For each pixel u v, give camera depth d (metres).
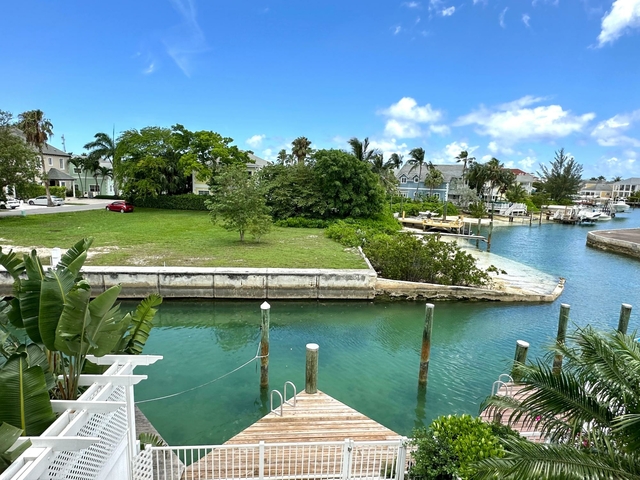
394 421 8.95
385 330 14.48
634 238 35.91
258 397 9.78
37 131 41.72
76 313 4.62
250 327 14.58
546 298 18.08
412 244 19.64
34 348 5.32
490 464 3.94
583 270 25.80
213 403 9.49
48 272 5.24
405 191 72.31
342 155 36.41
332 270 17.91
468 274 18.92
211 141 42.31
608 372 4.19
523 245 36.91
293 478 6.20
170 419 8.83
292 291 17.39
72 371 5.03
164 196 43.62
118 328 5.11
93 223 30.56
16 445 3.34
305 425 7.92
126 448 5.37
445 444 5.71
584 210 63.91
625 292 20.33
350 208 36.34
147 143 42.41
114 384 4.91
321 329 14.46
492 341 13.64
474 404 9.72
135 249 21.36
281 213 36.56
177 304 16.72
